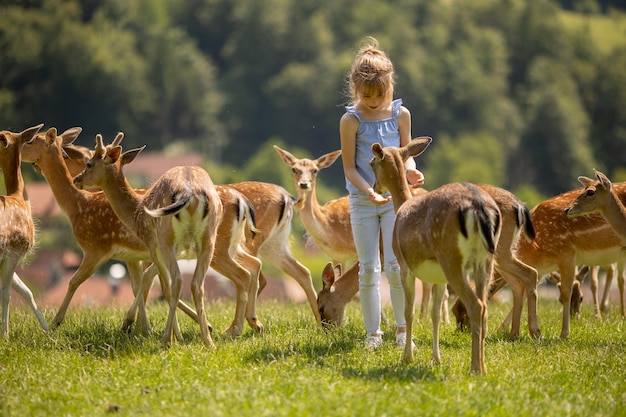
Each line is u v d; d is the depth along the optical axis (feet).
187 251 40.34
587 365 33.45
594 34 359.66
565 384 30.78
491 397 28.40
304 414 26.03
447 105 284.20
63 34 249.55
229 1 325.42
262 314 48.29
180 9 328.90
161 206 36.63
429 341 38.73
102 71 250.98
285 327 43.04
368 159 37.40
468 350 36.50
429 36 309.42
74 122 249.34
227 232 41.60
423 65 286.87
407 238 32.19
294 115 277.03
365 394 27.86
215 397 28.32
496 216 30.63
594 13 387.34
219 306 54.24
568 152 280.10
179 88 277.44
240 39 306.35
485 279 31.07
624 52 326.65
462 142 261.65
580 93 311.47
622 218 42.55
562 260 43.60
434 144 277.03
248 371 31.63
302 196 51.52
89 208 43.80
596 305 50.42
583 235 43.50
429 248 31.42
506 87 309.01
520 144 283.18
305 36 300.81
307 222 51.85
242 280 41.78
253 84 295.48
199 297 36.83
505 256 40.32
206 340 36.88
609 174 293.43
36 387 30.78
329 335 38.81
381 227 36.94
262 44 301.43
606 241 43.50
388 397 27.84
